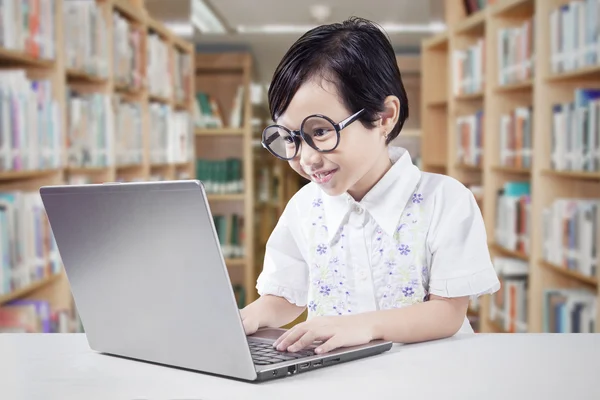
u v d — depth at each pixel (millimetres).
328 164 987
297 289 1260
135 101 3824
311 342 849
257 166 5164
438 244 1101
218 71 5246
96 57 3033
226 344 735
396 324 923
